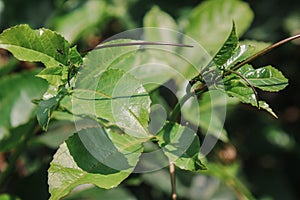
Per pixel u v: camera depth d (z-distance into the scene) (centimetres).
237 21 90
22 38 63
